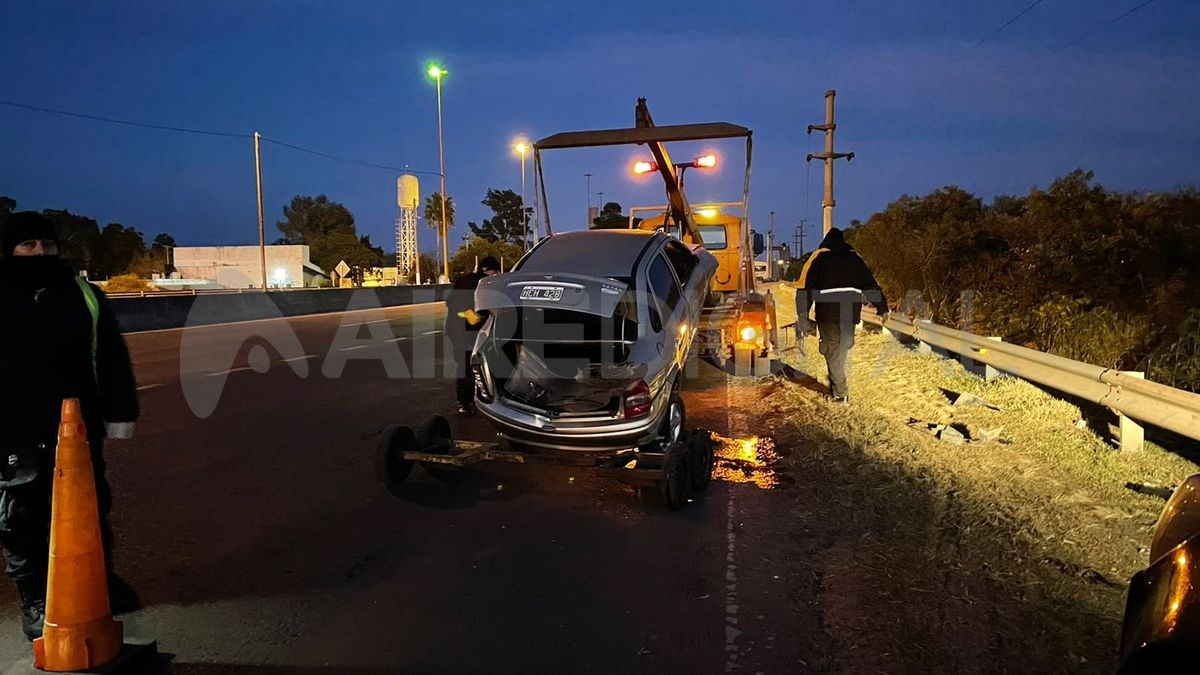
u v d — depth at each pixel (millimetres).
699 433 6266
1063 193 13945
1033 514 5324
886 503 5695
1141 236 13164
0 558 5020
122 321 19500
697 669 3627
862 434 7586
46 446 3631
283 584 4586
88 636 3506
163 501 6035
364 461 7203
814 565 4785
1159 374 9352
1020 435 7406
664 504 6016
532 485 6535
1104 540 4902
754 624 4055
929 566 4645
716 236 14062
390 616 4188
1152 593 2486
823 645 3824
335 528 5512
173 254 73438
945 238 18125
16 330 3512
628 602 4340
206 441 7879
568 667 3660
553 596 4426
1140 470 6301
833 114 27734
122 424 3959
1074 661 3600
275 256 71438
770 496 6180
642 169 12156
